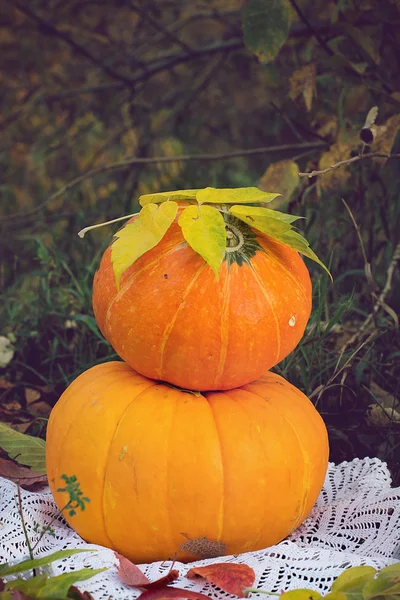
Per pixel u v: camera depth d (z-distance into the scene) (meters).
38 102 3.21
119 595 1.14
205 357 1.23
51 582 1.11
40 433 1.61
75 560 1.19
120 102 2.98
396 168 1.91
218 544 1.23
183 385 1.26
